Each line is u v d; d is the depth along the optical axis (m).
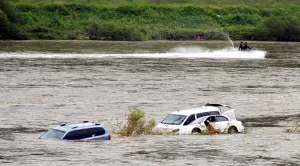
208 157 73.50
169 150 78.19
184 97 142.62
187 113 101.19
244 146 81.75
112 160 71.25
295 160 72.00
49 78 175.00
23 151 76.69
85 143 83.56
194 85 166.00
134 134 95.69
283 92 155.75
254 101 139.50
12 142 84.31
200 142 85.56
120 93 147.38
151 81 173.25
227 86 165.38
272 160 71.88
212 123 99.81
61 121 109.12
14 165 68.31
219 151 77.69
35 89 151.12
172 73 196.12
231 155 75.00
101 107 126.31
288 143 84.81
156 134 96.69
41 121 108.94
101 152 76.19
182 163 69.94
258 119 116.81
